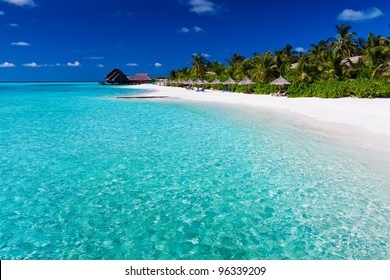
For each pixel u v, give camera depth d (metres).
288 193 7.65
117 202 7.39
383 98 26.69
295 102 27.25
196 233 6.02
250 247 5.55
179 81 78.12
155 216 6.71
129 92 55.06
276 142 12.61
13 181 8.73
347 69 34.91
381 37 43.34
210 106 27.48
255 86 41.34
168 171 9.46
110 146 12.54
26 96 44.69
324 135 13.34
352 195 7.40
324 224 6.18
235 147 12.05
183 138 13.86
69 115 22.08
